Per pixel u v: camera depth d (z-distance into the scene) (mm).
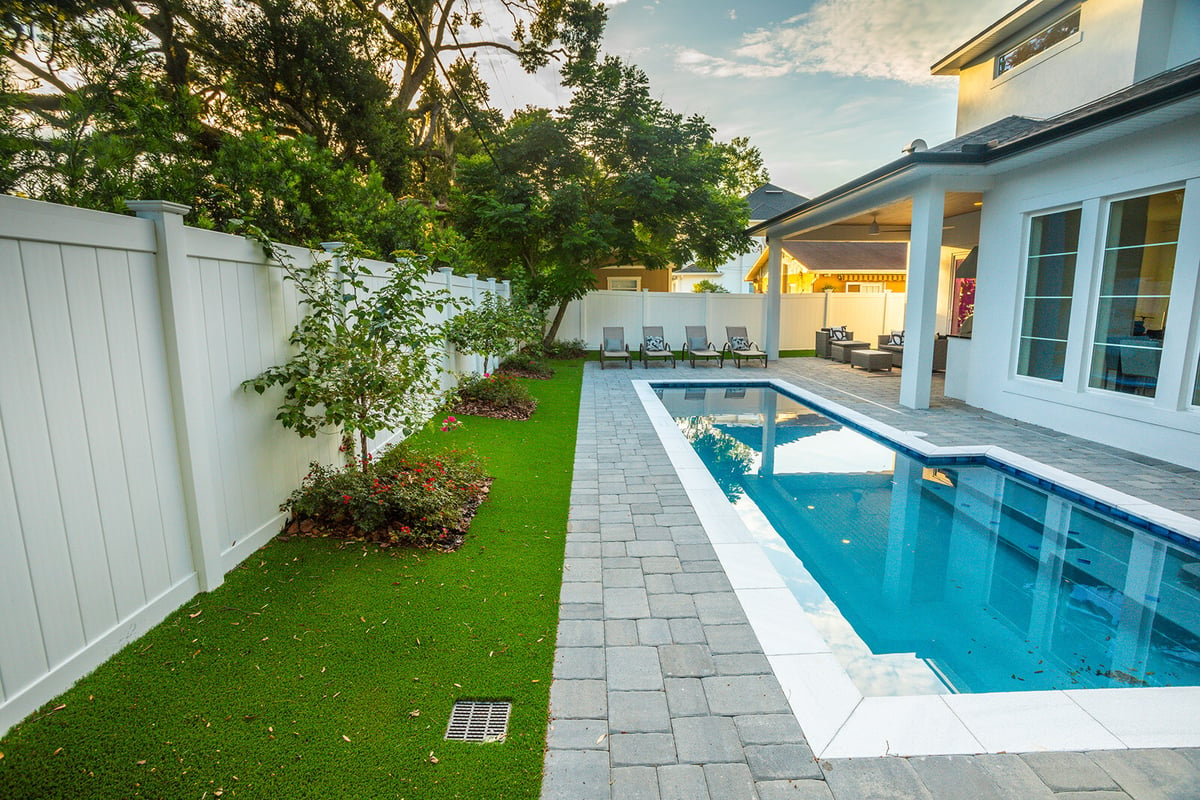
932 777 1980
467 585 3270
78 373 2293
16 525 2035
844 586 3926
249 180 6566
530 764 2012
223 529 3240
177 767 1948
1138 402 5926
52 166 4473
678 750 2090
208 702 2260
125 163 4949
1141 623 3424
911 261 8383
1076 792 1918
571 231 13234
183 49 10289
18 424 2039
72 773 1900
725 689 2430
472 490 4660
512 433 6879
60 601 2223
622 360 14594
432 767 1985
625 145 13852
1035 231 7301
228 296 3260
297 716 2207
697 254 16281
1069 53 8586
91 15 5371
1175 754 2104
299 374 3691
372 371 3824
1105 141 6031
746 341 14492
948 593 3830
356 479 3977
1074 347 6645
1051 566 4152
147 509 2678
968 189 7895
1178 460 5535
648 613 3020
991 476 5863
